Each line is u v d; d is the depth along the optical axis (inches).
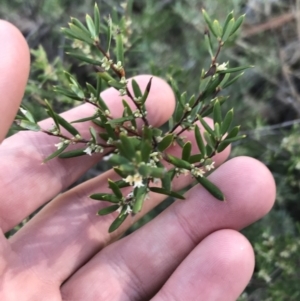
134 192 3.4
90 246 4.7
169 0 6.9
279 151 6.2
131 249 4.5
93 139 3.9
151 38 6.6
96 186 4.7
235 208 4.3
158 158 3.6
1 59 3.5
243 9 7.1
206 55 6.5
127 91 3.7
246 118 6.7
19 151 4.4
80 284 4.5
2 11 7.0
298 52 6.8
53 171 4.5
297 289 5.6
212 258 4.2
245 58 6.6
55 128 3.9
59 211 4.7
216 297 4.2
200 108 4.1
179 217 4.5
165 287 4.3
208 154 3.8
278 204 6.4
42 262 4.5
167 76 6.0
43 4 6.8
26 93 5.9
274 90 7.0
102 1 7.0
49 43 7.4
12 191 4.4
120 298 4.5
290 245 5.6
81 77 7.2
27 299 4.3
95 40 3.6
